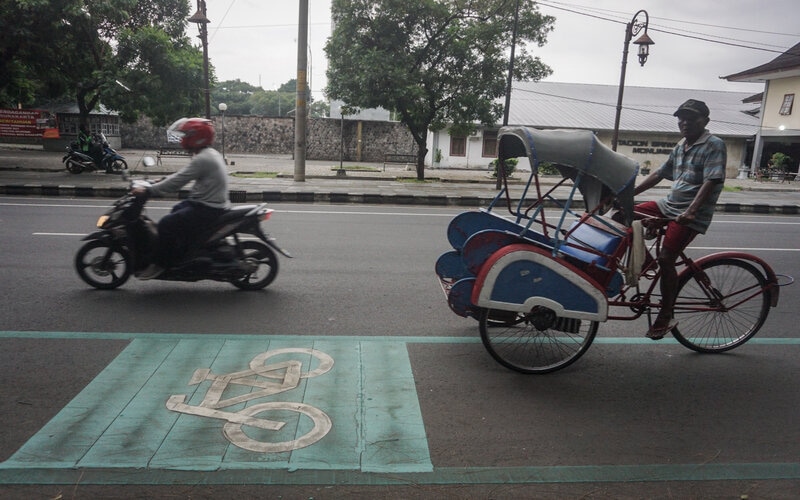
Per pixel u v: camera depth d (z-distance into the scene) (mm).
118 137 31422
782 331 5145
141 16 20094
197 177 5445
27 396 3396
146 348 4168
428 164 32469
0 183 13617
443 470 2822
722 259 4445
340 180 19609
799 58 26844
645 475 2861
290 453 2885
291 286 6043
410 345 4461
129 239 5414
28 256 6855
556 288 3912
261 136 34406
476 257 4121
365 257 7531
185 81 18828
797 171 28969
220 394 3473
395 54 18219
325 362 4031
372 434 3107
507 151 4504
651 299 4953
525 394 3725
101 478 2637
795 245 9664
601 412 3518
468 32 18031
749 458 3047
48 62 17500
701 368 4277
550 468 2885
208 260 5516
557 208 14227
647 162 31000
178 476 2672
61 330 4512
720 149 3922
